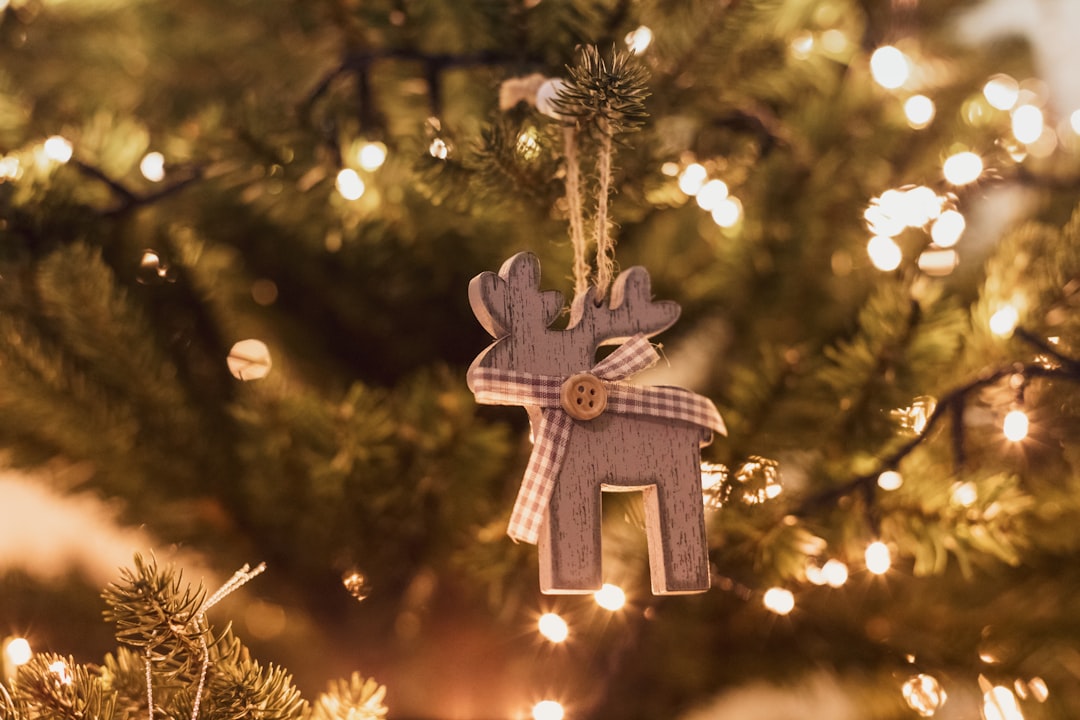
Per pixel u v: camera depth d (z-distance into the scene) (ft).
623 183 2.34
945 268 2.53
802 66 2.62
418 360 2.75
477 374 1.96
